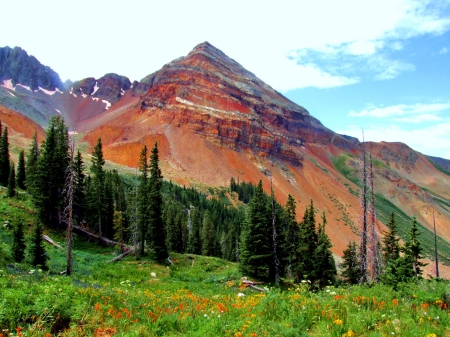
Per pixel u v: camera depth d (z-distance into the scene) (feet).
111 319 33.76
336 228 531.09
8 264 77.20
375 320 33.24
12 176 151.12
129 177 403.54
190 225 253.65
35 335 27.35
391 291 44.16
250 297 53.16
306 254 128.57
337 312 35.68
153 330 32.40
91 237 144.66
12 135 483.10
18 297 32.65
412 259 111.24
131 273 110.63
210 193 501.97
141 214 142.00
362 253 91.25
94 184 151.23
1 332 26.84
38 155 182.50
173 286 94.27
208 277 116.78
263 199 128.98
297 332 30.60
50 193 137.08
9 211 131.54
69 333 29.22
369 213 91.40
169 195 368.27
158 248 130.82
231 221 334.24
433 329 30.94
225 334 31.42
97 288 50.75
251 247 122.62
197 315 38.78
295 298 43.68
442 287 42.24
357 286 49.90
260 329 31.55
